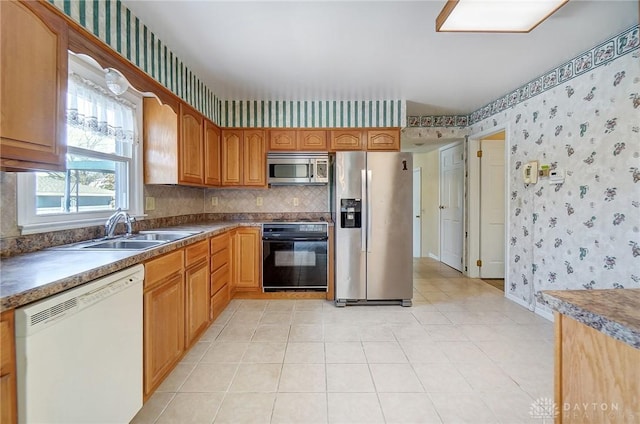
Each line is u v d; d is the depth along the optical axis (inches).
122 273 53.9
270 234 133.8
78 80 71.9
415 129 172.1
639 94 80.3
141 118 99.4
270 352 88.0
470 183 170.1
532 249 119.5
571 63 100.3
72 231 73.2
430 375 76.3
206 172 123.7
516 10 66.7
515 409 64.1
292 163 143.1
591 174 93.7
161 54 87.4
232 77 113.7
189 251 84.5
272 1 69.7
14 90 42.8
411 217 127.0
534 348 90.0
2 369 34.6
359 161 127.3
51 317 39.4
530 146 120.1
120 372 53.3
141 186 99.7
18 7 43.4
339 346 91.6
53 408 39.8
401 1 69.9
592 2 71.1
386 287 127.0
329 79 116.3
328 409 64.2
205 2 69.7
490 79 117.5
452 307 125.0
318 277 134.5
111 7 66.1
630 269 82.8
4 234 57.5
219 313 114.2
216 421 60.8
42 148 47.6
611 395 27.9
